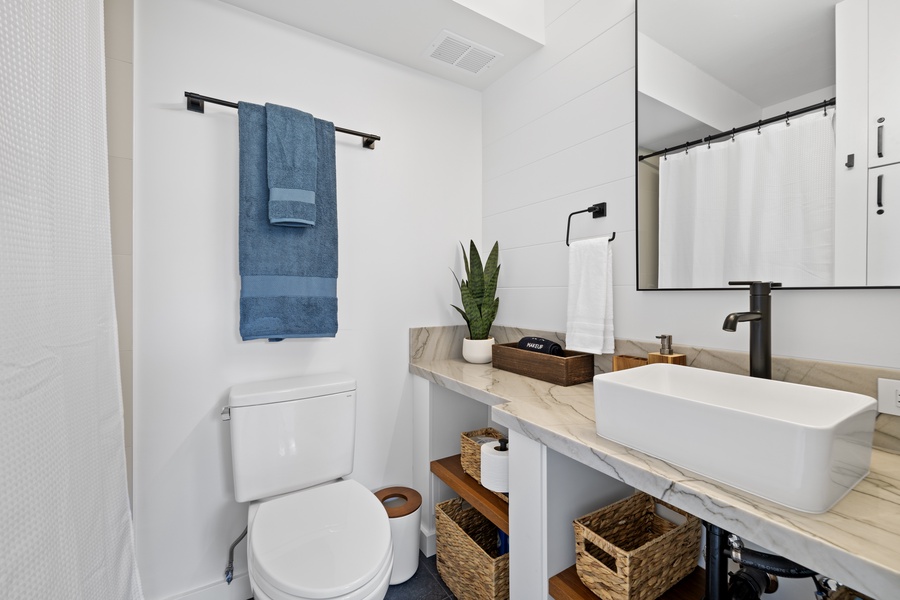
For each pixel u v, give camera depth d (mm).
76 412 554
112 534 682
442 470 1641
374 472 1783
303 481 1395
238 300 1468
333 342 1677
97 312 672
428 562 1682
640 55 1308
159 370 1337
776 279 994
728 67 1082
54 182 498
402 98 1869
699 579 1056
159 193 1337
